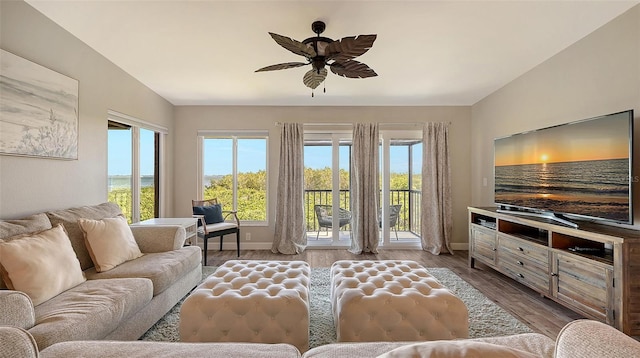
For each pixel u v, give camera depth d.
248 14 2.26
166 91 4.00
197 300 1.77
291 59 3.03
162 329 2.16
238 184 4.78
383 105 4.68
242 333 1.73
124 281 1.97
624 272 1.91
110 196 3.41
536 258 2.66
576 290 2.24
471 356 0.78
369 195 4.55
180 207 4.66
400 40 2.67
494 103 4.05
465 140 4.70
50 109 2.31
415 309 1.76
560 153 2.65
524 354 0.82
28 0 2.08
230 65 3.18
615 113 2.16
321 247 4.70
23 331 0.95
